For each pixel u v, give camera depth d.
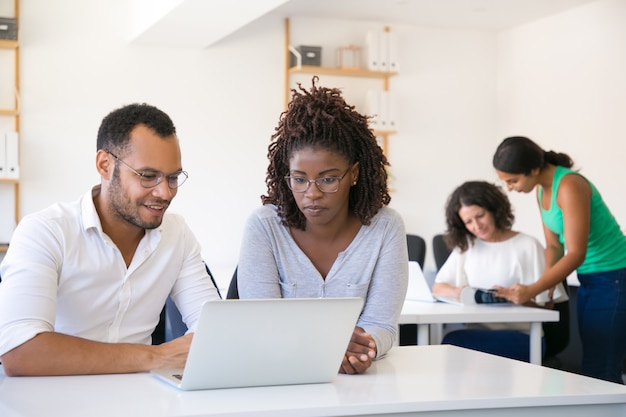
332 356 1.63
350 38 6.31
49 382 1.60
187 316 2.08
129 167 1.81
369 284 2.01
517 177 3.35
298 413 1.40
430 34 6.56
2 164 5.25
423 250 4.27
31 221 1.87
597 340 3.36
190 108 5.90
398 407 1.47
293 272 1.99
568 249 3.27
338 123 1.86
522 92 6.50
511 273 3.57
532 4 5.82
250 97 6.04
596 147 5.78
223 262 5.98
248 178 6.04
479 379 1.71
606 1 5.65
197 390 1.55
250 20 4.89
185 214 5.90
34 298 1.76
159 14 4.88
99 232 1.90
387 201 2.04
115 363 1.69
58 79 5.57
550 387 1.63
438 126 6.60
